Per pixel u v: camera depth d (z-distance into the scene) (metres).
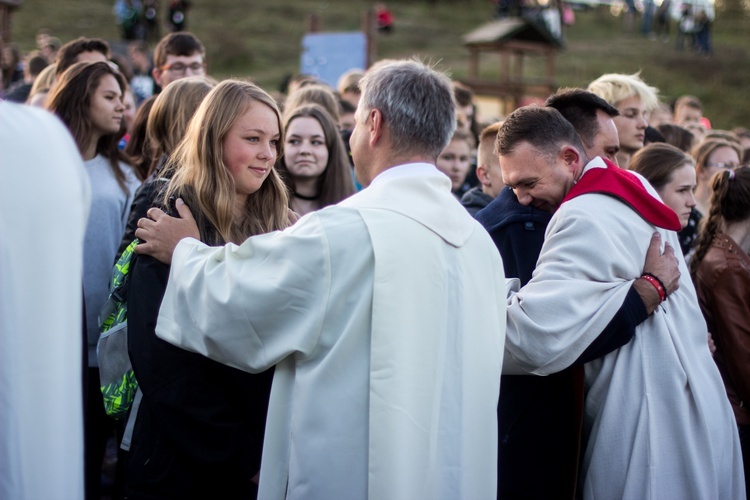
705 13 25.03
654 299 2.31
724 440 2.45
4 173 1.65
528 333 2.27
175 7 19.95
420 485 1.96
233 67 22.31
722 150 4.35
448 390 2.03
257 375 2.31
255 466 2.27
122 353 2.42
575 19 31.61
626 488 2.31
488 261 2.17
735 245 3.07
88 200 1.83
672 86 21.42
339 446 1.95
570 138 2.53
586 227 2.34
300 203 3.82
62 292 1.70
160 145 3.12
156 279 2.23
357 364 1.96
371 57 10.42
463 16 30.88
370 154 2.15
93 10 25.27
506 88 11.63
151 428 2.22
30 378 1.66
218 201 2.30
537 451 2.46
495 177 3.41
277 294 1.96
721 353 3.02
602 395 2.38
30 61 6.20
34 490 1.66
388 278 1.94
